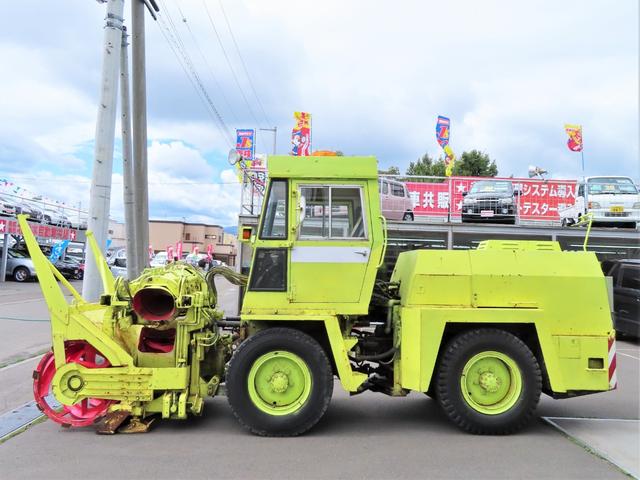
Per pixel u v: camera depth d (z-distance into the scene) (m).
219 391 5.20
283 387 4.92
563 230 14.67
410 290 5.19
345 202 5.20
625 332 12.14
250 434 4.97
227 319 5.85
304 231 5.15
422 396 6.68
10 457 4.30
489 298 5.17
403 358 5.04
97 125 8.15
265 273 5.10
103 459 4.27
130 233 10.35
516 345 5.02
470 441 4.86
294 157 5.22
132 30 10.29
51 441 4.70
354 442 4.79
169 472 4.01
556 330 5.16
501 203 15.40
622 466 4.24
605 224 14.95
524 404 4.97
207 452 4.46
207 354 5.55
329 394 4.91
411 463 4.27
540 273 5.21
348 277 5.07
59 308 4.99
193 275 5.64
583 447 4.70
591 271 5.28
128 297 5.20
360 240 5.12
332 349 4.96
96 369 4.99
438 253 5.29
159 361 5.17
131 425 5.01
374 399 6.52
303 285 5.06
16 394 6.29
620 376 8.09
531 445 4.76
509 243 5.51
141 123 10.36
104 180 8.09
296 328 5.26
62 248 17.52
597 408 6.13
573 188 17.44
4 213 26.06
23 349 9.15
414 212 18.20
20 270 26.91
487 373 5.07
